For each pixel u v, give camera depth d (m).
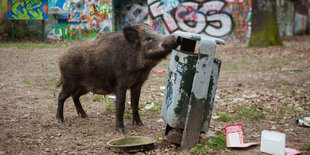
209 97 4.48
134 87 5.34
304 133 5.07
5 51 13.19
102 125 5.56
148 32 4.78
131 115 6.20
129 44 4.86
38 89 8.17
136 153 4.21
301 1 37.59
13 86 8.30
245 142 4.69
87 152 4.27
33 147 4.43
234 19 22.20
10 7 16.42
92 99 7.39
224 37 22.59
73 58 5.35
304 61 13.67
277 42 18.09
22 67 10.77
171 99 4.34
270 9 17.73
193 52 4.85
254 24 18.20
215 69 4.43
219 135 4.90
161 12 23.06
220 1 22.23
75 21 18.97
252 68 12.43
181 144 4.25
